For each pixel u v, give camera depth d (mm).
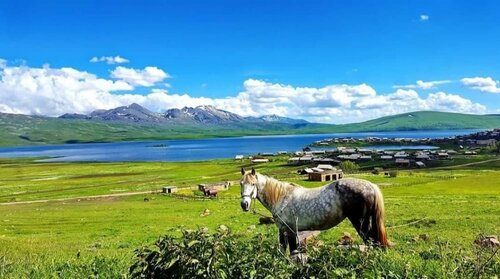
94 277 10438
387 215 40250
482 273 8844
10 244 32281
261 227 31969
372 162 182625
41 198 104125
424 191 82125
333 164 183000
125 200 93000
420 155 189875
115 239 35406
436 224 29672
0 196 112125
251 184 13203
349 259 7840
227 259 6930
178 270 6883
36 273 11289
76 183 140000
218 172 165625
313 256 7797
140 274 7453
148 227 45375
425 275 8695
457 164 166500
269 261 7336
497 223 29281
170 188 105438
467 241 20703
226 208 63438
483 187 85812
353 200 12289
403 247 17219
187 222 46344
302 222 12906
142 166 198750
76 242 34844
